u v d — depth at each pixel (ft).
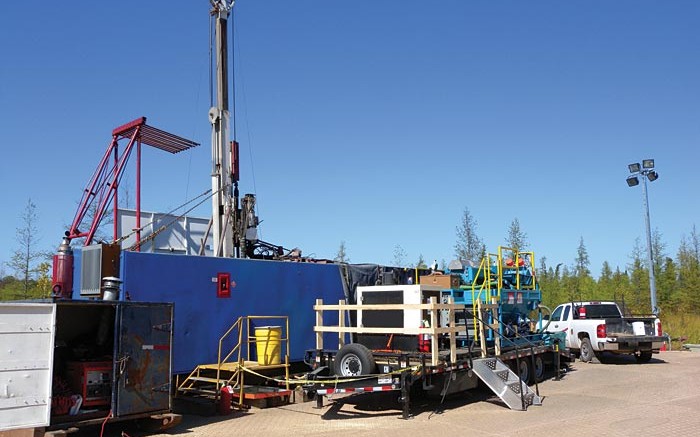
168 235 60.13
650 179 88.74
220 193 52.70
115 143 48.93
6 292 83.20
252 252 53.72
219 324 42.73
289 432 30.58
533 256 52.85
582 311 66.23
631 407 36.60
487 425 31.60
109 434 31.27
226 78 54.95
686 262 172.45
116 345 29.53
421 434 29.50
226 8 55.72
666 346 83.30
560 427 30.78
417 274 58.59
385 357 36.37
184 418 35.55
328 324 50.67
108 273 36.94
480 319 40.70
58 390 29.32
